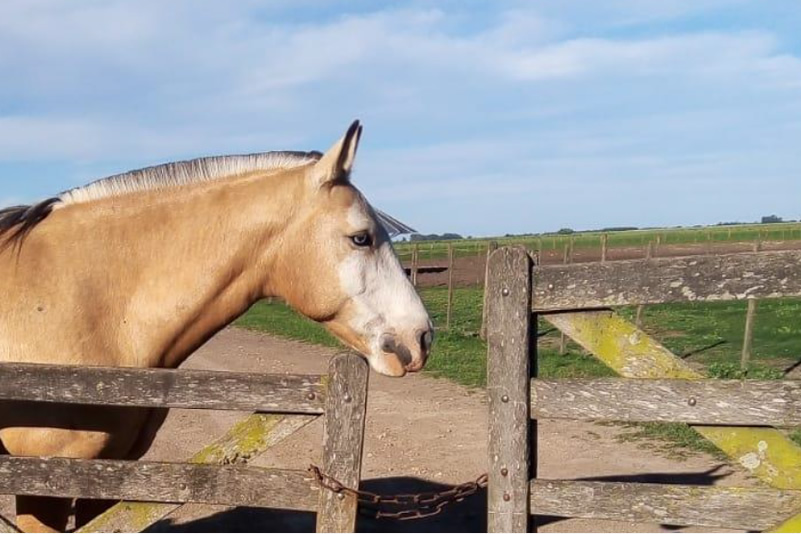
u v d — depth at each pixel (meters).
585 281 2.77
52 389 2.96
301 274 3.74
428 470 6.82
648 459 6.91
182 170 3.83
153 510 3.05
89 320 3.52
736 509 2.68
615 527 5.29
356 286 3.69
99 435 3.43
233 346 16.84
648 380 2.71
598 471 6.56
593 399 2.76
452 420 8.82
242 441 2.96
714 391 2.66
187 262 3.71
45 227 3.64
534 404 2.81
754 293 2.62
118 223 3.70
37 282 3.49
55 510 3.58
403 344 3.71
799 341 12.59
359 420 2.82
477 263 34.88
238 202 3.76
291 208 3.73
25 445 3.38
